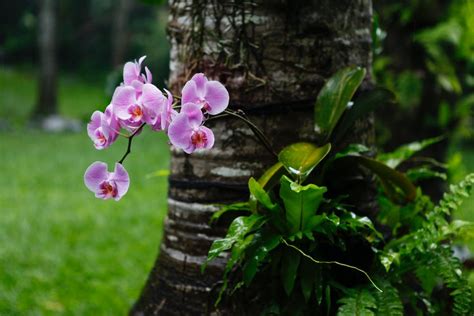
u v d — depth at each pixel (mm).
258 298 2129
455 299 2043
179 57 2242
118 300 3615
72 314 3406
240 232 1979
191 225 2221
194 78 1853
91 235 5152
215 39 2166
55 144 10844
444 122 3393
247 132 2164
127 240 5031
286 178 1942
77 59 21938
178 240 2248
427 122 3387
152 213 5984
